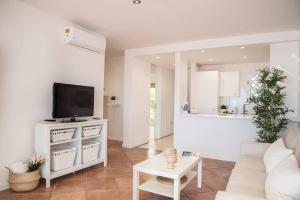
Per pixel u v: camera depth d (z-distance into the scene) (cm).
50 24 336
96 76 423
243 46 443
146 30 405
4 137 281
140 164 262
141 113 589
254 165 265
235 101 670
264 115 375
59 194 275
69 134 330
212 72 626
